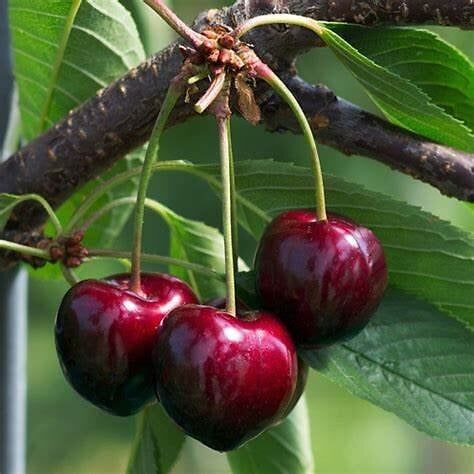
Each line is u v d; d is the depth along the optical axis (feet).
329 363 1.54
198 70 1.46
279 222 1.51
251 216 1.61
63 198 1.63
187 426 1.46
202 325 1.45
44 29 1.69
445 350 1.55
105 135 1.59
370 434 7.43
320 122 1.58
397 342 1.55
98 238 1.82
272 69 1.56
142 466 1.65
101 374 1.49
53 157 1.61
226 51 1.45
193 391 1.44
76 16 1.68
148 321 1.50
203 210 4.22
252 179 1.59
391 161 1.58
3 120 1.75
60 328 1.50
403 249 1.56
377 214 1.55
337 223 1.50
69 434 6.10
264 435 1.70
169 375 1.45
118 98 1.58
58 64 1.71
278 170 1.57
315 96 1.57
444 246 1.55
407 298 1.57
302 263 1.48
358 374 1.54
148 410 1.64
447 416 1.53
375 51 1.58
